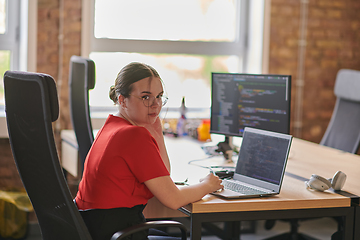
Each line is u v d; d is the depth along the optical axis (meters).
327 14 3.97
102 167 1.64
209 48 4.00
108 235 1.63
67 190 1.47
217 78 2.58
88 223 1.66
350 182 2.09
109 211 1.64
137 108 1.75
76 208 1.49
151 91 1.75
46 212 1.62
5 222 3.25
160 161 1.67
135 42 3.84
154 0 3.88
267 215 1.77
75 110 2.65
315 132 4.06
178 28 3.95
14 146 1.62
